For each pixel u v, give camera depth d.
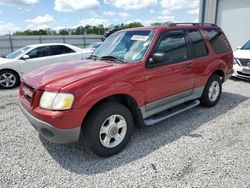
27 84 3.23
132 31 4.12
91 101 2.83
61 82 2.87
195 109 4.92
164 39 3.78
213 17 12.75
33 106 2.92
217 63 4.82
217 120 4.30
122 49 3.87
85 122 2.99
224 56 5.06
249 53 7.59
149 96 3.55
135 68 3.31
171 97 3.98
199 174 2.70
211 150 3.22
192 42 4.35
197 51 4.43
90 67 3.34
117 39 4.18
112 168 2.89
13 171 2.87
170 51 3.88
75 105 2.73
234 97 5.78
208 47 4.68
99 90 2.89
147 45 3.61
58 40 31.72
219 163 2.90
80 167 2.94
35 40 30.50
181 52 4.09
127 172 2.80
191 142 3.48
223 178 2.61
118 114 3.17
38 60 8.26
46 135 2.92
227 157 3.03
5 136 3.86
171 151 3.23
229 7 12.06
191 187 2.49
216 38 4.98
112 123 3.14
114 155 3.20
